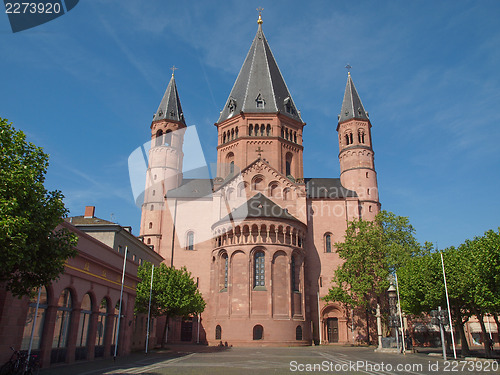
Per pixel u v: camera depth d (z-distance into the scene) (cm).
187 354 3962
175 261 6838
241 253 5588
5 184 1568
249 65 7969
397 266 5584
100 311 3219
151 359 3284
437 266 3856
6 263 1545
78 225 4066
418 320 6669
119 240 4228
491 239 2997
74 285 2723
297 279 5719
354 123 7431
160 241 6975
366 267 5706
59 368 2416
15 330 2102
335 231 6788
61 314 2630
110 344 3378
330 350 4703
